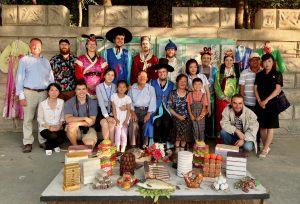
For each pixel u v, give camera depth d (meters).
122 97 4.90
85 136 4.69
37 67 4.94
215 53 5.94
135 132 4.92
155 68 5.05
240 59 5.92
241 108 4.58
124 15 5.88
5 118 6.03
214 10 5.94
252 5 9.75
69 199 2.94
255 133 4.52
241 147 4.65
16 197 3.42
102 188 3.08
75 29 5.88
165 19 9.63
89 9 5.85
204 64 5.41
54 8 5.83
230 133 4.57
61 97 5.23
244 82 5.07
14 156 4.74
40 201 3.09
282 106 4.79
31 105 4.94
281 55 6.06
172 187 3.06
